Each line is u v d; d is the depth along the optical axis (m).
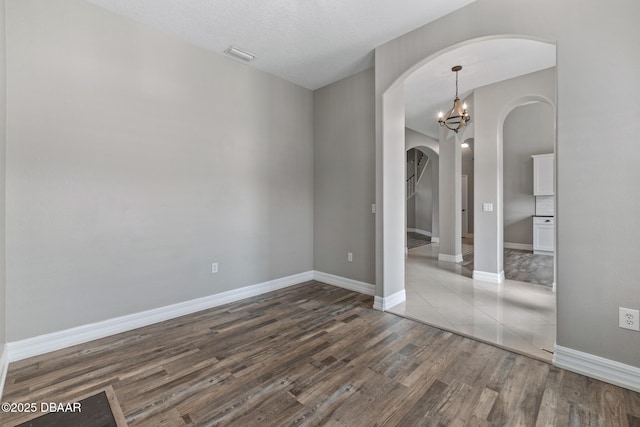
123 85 2.64
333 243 4.16
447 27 2.59
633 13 1.76
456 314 3.05
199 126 3.16
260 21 2.70
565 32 1.98
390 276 3.29
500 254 4.34
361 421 1.58
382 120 3.15
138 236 2.75
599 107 1.87
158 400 1.74
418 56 2.80
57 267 2.33
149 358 2.21
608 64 1.83
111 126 2.58
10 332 2.14
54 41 2.29
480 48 3.29
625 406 1.66
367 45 3.12
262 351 2.31
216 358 2.21
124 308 2.68
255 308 3.25
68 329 2.38
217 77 3.30
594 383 1.87
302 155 4.25
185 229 3.07
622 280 1.82
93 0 2.42
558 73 2.00
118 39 2.61
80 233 2.44
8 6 2.11
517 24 2.19
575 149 1.95
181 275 3.05
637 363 1.79
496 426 1.53
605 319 1.88
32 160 2.21
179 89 3.00
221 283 3.38
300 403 1.72
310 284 4.20
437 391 1.82
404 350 2.32
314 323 2.85
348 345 2.41
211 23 2.74
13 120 2.13
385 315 3.05
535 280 4.38
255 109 3.67
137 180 2.74
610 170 1.84
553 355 2.12
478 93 4.38
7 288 2.12
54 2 2.29
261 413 1.64
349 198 3.95
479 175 4.40
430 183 10.35
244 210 3.58
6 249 2.11
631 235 1.79
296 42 3.06
